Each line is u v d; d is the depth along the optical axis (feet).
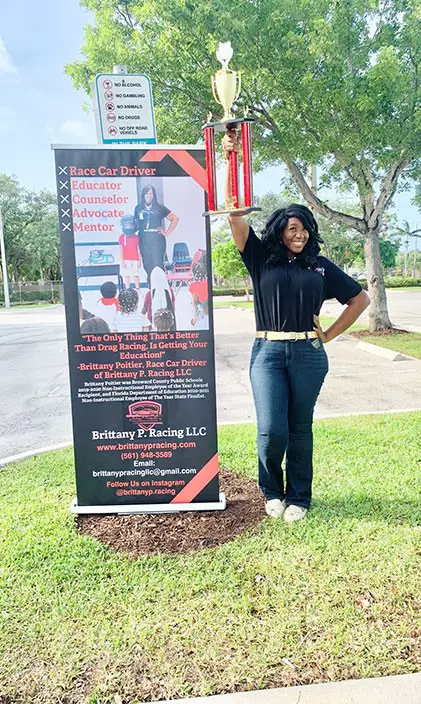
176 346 11.91
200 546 10.64
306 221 10.82
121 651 7.79
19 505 13.03
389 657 7.43
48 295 162.81
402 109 37.09
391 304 86.07
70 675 7.35
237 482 14.08
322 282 11.18
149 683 7.16
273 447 11.39
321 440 17.20
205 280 11.78
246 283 119.44
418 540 10.48
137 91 12.36
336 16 36.83
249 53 34.88
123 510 12.27
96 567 10.00
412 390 25.29
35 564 10.15
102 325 11.77
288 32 33.78
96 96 12.32
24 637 8.15
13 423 22.47
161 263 11.67
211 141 10.28
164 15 35.01
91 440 12.15
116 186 11.42
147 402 12.05
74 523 11.82
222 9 34.17
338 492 12.93
